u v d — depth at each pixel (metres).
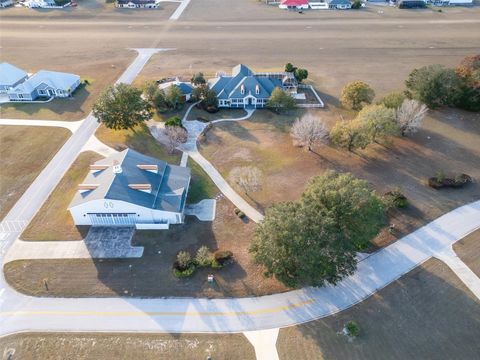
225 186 72.94
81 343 47.09
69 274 55.69
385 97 91.94
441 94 95.94
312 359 45.25
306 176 75.50
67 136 87.69
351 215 53.91
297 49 137.50
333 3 182.12
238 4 193.75
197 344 47.03
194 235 62.09
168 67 123.62
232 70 116.56
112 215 62.16
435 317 49.88
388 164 78.75
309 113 97.75
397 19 166.75
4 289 53.53
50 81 105.00
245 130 90.44
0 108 99.25
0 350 46.41
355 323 48.50
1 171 76.19
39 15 171.62
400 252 59.12
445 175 75.25
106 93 85.56
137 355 45.81
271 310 50.94
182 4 193.88
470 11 177.00
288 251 49.62
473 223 64.31
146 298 52.47
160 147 83.88
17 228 63.38
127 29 157.62
